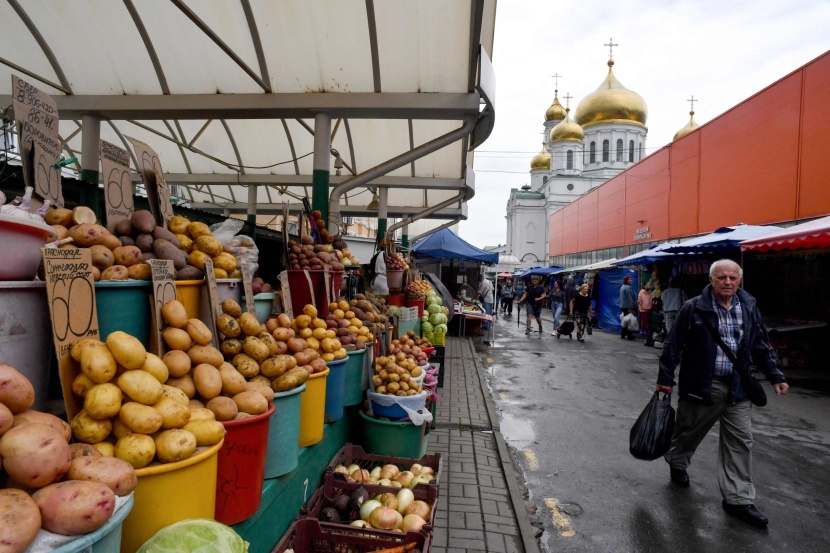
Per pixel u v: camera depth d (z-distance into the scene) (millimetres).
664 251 13047
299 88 7746
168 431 1648
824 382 9570
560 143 58406
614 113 53812
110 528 1208
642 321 15867
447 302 13062
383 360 4453
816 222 8953
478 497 4273
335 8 6652
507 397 8023
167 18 7082
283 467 2619
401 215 19031
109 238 2164
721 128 16906
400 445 4176
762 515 3973
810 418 7062
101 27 7336
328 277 4543
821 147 12250
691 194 19109
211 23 7062
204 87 8094
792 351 10906
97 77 8078
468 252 16984
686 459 4641
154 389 1671
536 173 67688
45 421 1363
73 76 8086
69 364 1678
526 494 4477
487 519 3902
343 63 7375
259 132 12422
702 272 13648
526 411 7195
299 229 5656
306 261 4367
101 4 7031
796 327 10938
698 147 18609
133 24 7258
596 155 55250
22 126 2162
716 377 4141
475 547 3498
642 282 18047
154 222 2582
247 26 7039
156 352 2104
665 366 4449
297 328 3605
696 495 4492
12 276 1548
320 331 3682
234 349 2502
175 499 1626
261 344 2551
